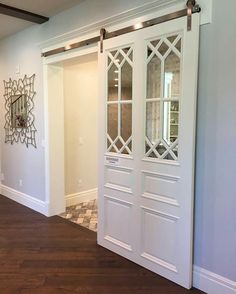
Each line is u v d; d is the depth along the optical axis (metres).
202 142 2.28
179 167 2.32
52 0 3.13
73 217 4.00
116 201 2.89
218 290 2.25
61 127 4.06
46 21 3.69
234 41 2.05
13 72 4.46
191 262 2.35
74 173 4.54
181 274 2.38
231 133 2.12
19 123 4.42
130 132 2.71
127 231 2.81
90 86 4.63
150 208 2.57
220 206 2.21
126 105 2.74
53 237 3.35
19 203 4.60
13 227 3.64
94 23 3.00
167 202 2.43
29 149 4.30
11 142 4.70
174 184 2.38
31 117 4.17
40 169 4.12
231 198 2.15
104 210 3.03
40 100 3.98
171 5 2.33
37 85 4.00
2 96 4.80
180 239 2.36
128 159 2.72
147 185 2.58
